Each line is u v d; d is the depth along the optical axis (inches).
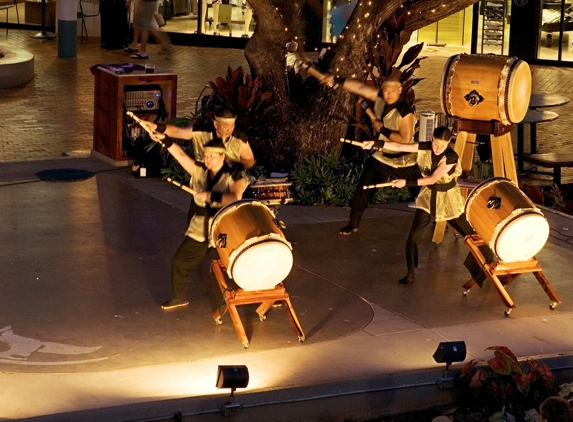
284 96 573.3
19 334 357.1
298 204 541.6
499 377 348.8
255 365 343.3
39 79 896.9
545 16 1187.9
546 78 1088.2
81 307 385.1
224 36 1179.9
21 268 422.3
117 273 423.8
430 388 340.2
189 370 336.5
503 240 394.9
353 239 486.0
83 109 788.0
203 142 380.8
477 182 483.5
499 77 458.6
